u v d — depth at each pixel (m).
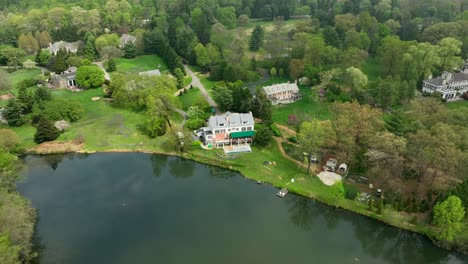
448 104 168.38
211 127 131.88
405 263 92.75
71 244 92.12
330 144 115.31
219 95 158.50
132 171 124.31
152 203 108.81
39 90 158.12
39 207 104.88
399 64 180.75
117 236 95.25
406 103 161.00
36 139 134.38
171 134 137.38
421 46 185.75
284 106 168.12
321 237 99.44
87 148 134.12
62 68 197.00
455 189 93.81
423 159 101.44
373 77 199.00
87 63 198.50
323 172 119.50
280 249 93.62
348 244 97.31
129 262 87.31
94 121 151.88
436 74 193.00
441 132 107.88
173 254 90.19
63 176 120.44
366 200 105.88
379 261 92.12
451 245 91.94
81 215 102.38
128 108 163.50
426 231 95.25
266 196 112.31
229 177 121.62
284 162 125.31
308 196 109.38
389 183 103.69
